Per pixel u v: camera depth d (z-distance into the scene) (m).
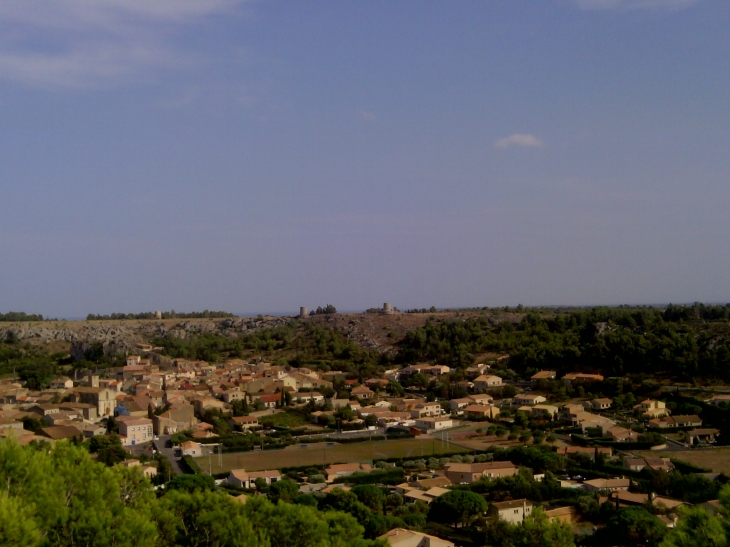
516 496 143.75
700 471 158.88
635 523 115.06
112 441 193.50
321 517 82.88
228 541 69.94
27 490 60.78
